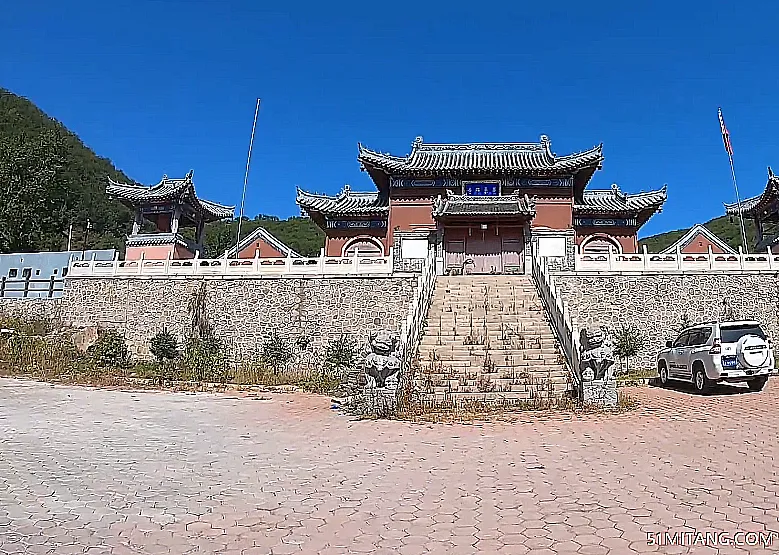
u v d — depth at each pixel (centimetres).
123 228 8431
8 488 774
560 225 3569
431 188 3666
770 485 771
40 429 1228
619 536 595
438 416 1355
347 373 2145
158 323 2855
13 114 8756
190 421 1356
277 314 2770
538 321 2142
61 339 2789
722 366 1739
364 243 4038
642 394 1795
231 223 10025
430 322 2159
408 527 630
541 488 772
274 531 621
